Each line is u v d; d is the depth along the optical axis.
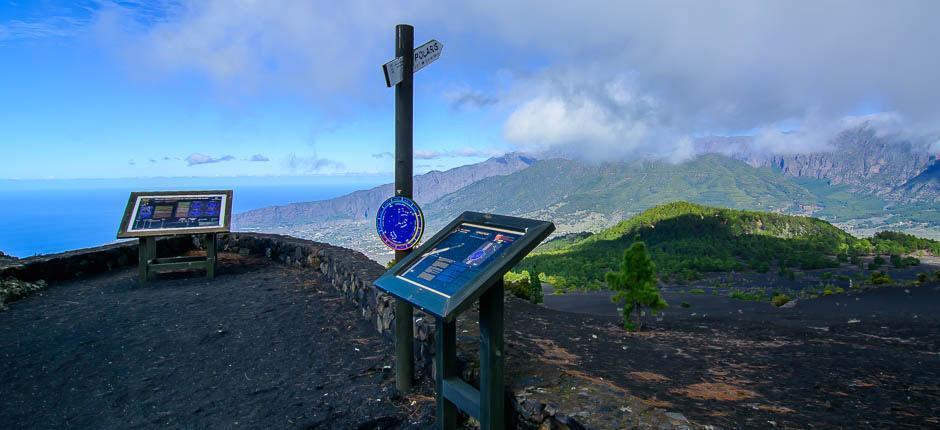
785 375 5.80
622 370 5.63
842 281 108.62
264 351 5.35
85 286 8.42
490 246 2.90
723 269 146.62
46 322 6.22
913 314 20.19
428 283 2.95
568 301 64.44
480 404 2.89
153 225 8.78
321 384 4.46
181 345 5.48
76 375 4.61
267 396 4.21
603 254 170.25
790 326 12.27
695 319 13.95
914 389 5.14
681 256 167.38
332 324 6.37
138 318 6.47
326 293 8.09
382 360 5.08
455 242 3.25
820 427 3.78
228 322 6.36
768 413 4.09
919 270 117.31
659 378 5.34
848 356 7.37
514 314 9.92
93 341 5.53
